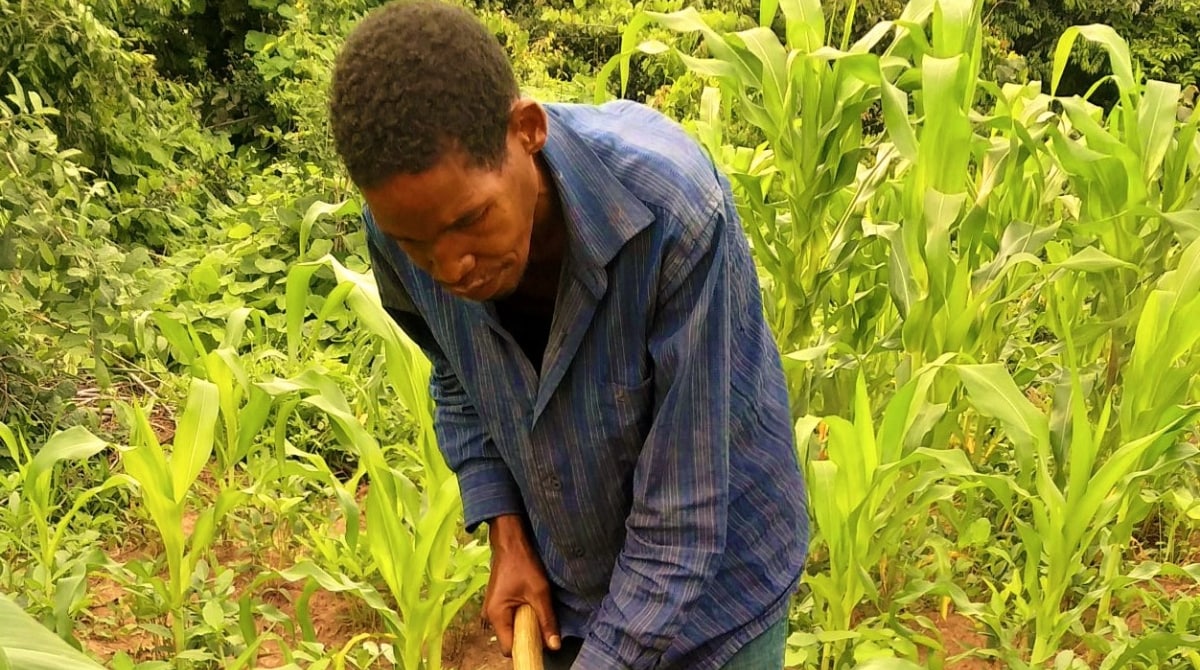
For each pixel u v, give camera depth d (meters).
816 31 2.82
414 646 2.35
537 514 1.56
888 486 2.34
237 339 2.83
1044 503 2.52
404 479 2.38
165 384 3.81
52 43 5.31
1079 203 3.58
